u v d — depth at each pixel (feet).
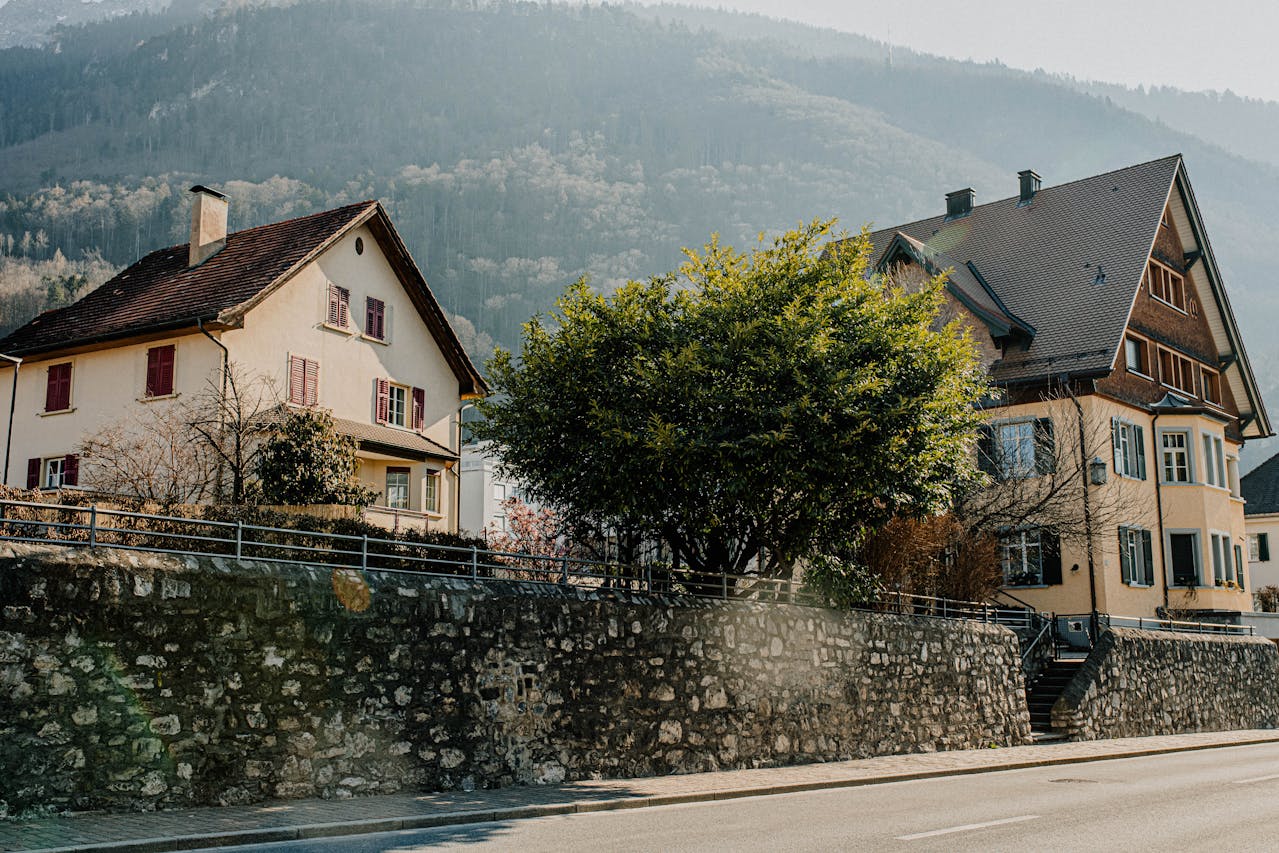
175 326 85.10
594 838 35.83
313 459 79.10
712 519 60.70
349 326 96.43
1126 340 115.75
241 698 40.75
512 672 49.47
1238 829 38.68
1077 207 127.13
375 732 44.47
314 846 33.78
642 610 55.47
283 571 42.78
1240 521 133.49
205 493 80.53
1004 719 77.46
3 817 34.76
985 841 35.58
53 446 92.53
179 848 32.55
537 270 546.26
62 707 36.32
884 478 57.88
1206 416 119.44
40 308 349.00
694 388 56.90
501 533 138.62
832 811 43.50
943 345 62.18
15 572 35.70
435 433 105.70
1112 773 60.70
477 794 45.62
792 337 57.21
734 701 59.16
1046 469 100.99
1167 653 94.22
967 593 86.17
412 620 46.26
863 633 67.72
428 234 588.09
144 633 38.50
